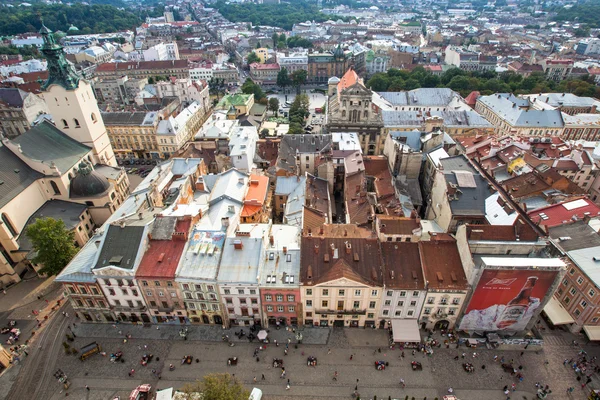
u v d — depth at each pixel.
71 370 75.31
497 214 86.50
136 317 84.62
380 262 78.62
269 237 87.19
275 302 79.62
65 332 83.38
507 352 77.81
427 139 127.56
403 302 78.19
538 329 82.44
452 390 71.25
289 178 117.50
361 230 86.19
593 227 88.38
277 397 70.62
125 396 71.06
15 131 182.25
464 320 79.06
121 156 173.50
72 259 84.81
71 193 110.94
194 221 87.69
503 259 71.94
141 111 178.88
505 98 190.75
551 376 73.44
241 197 102.56
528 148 125.00
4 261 93.31
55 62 112.44
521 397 70.25
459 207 90.00
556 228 89.38
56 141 117.31
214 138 151.62
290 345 80.12
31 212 104.25
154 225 84.12
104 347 80.00
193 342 80.94
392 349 78.88
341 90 159.75
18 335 82.25
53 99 116.06
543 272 70.31
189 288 78.38
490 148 124.19
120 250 80.00
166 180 116.00
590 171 122.06
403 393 70.94
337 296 78.00
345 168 122.75
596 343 79.62
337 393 71.19
